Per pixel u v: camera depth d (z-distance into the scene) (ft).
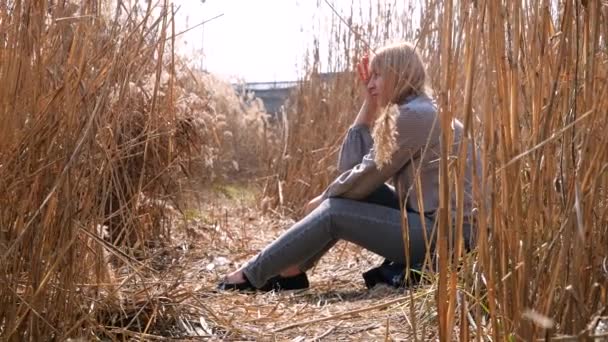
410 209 9.32
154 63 9.44
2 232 5.71
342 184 9.18
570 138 4.76
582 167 4.71
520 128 4.87
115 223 9.37
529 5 4.90
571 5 4.61
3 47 5.81
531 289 4.88
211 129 13.74
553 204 4.83
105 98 6.14
